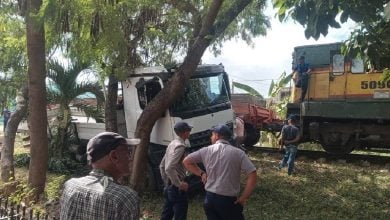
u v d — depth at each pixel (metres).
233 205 5.56
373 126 13.62
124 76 9.61
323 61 14.19
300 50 14.66
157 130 9.70
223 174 5.54
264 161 13.52
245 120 16.34
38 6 8.22
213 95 10.20
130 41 10.09
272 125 16.41
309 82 14.42
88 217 2.68
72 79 12.16
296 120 13.66
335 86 13.90
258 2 11.24
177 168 6.65
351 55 5.68
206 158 5.72
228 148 5.63
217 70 10.40
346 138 14.05
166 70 9.54
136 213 2.72
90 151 2.85
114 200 2.67
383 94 13.02
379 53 5.49
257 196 9.70
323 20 4.86
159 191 9.66
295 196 9.68
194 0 10.20
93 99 12.96
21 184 8.39
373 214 8.45
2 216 5.57
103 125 11.74
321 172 11.93
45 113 8.89
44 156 8.76
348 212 8.62
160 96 9.05
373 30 5.46
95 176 2.82
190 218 8.21
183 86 9.02
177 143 6.70
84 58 9.41
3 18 10.40
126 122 10.46
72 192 2.78
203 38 8.98
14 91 11.60
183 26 10.78
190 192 9.43
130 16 9.77
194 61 8.98
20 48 10.37
